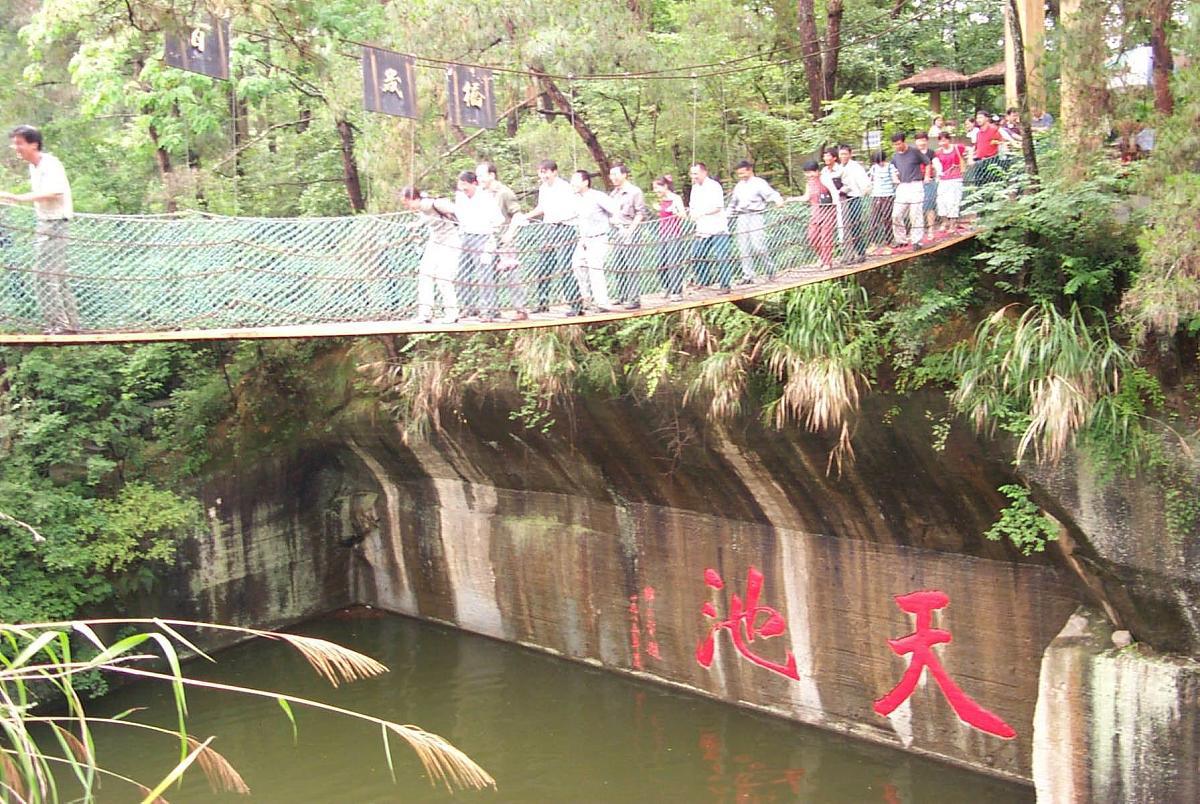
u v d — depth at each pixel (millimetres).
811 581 10859
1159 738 7910
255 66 13914
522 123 14859
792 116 14562
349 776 10992
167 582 13875
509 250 7898
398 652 14289
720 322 10148
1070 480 8148
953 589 9781
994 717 9609
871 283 9750
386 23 12711
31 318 5875
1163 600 7883
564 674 13172
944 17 18547
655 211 11023
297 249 6973
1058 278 8641
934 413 8984
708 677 12000
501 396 12508
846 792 9805
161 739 11953
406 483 15156
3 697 3289
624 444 11703
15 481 12297
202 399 14469
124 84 13766
